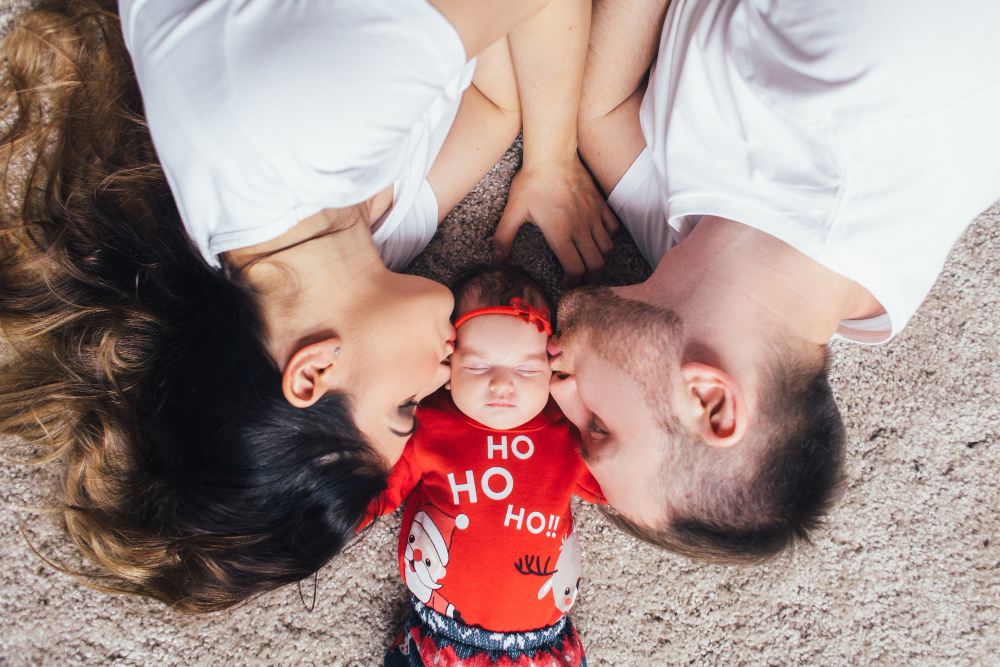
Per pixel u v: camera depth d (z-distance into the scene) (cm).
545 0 69
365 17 58
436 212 106
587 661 120
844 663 123
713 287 79
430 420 104
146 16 62
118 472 92
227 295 73
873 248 71
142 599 114
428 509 102
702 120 78
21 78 98
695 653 123
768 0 72
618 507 88
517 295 104
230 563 80
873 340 87
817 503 76
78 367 90
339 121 58
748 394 76
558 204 111
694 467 76
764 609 123
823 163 70
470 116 105
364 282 80
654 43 93
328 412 76
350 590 119
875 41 64
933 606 124
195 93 58
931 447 125
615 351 85
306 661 118
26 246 92
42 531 113
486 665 101
